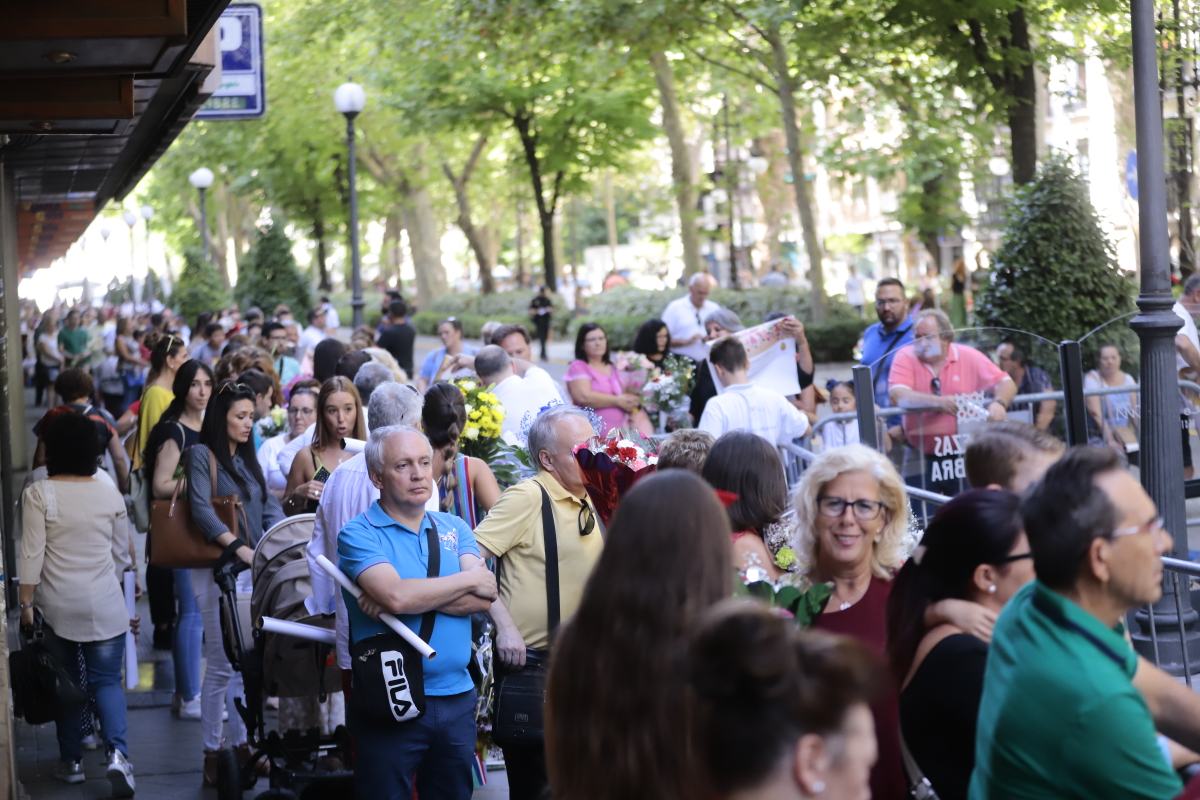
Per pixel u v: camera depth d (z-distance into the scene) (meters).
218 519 9.03
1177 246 18.38
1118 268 15.69
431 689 6.43
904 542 5.31
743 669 2.85
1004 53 22.06
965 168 29.55
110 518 8.77
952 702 4.30
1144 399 9.73
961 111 26.59
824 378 32.09
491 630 7.16
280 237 48.22
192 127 52.03
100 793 8.77
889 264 72.69
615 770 3.41
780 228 58.84
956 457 11.30
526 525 6.87
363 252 76.56
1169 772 3.63
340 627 6.99
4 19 6.65
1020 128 22.36
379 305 68.31
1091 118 29.08
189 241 76.00
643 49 28.72
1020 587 4.35
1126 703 3.62
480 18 28.55
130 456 14.02
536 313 46.88
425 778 6.59
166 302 51.94
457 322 17.81
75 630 8.62
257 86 20.14
